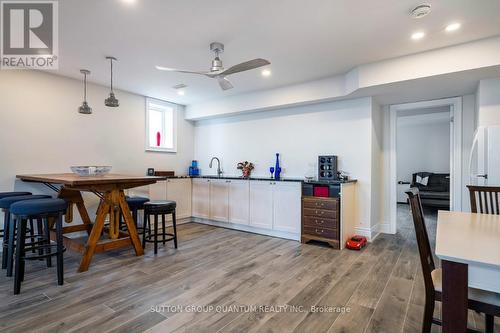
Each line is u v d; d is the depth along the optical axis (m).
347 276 2.63
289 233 4.00
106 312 1.96
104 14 2.27
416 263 2.99
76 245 2.88
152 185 4.48
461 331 1.03
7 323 1.81
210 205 4.88
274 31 2.56
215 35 2.64
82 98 4.05
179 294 2.25
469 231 1.47
